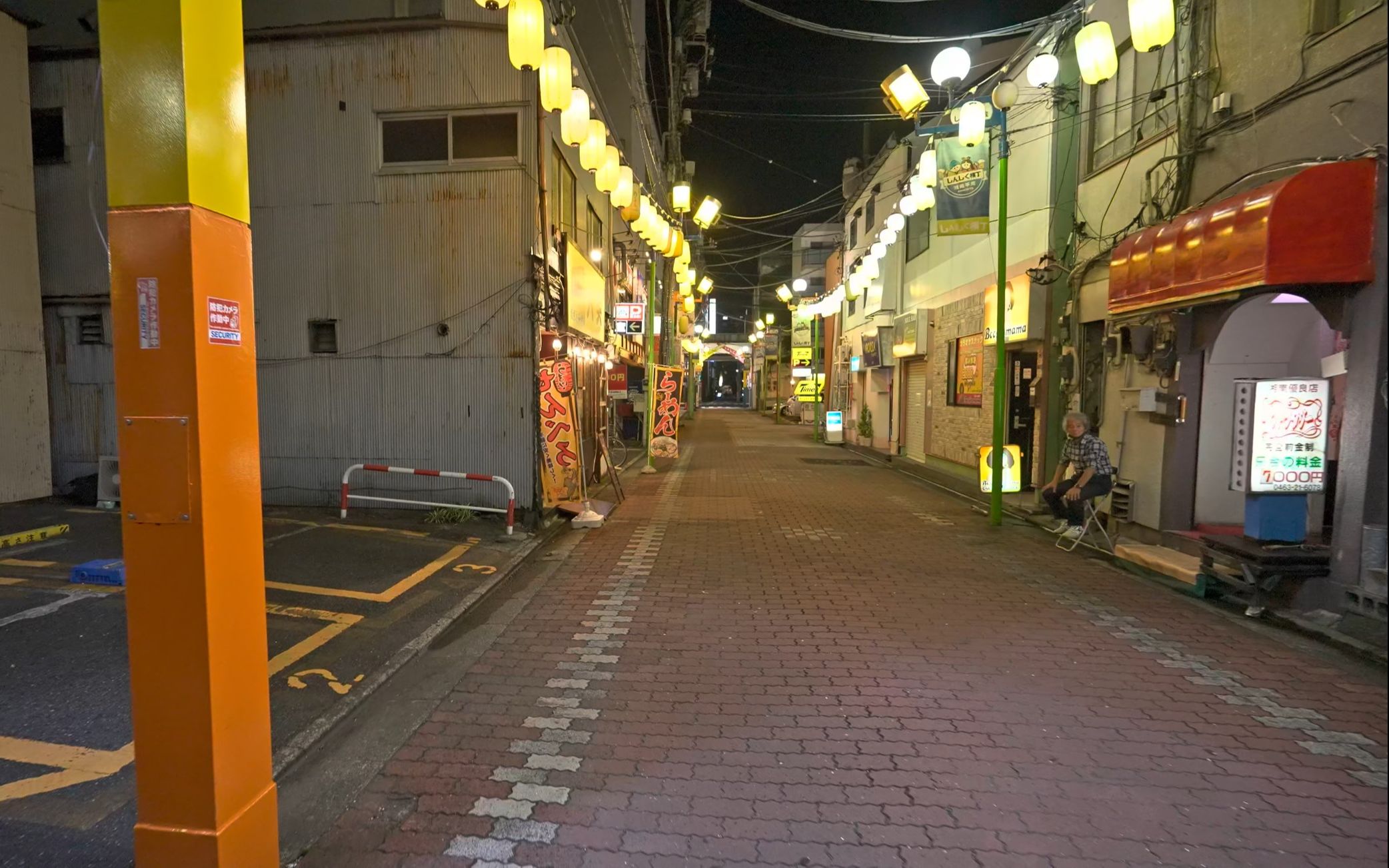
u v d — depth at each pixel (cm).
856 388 2438
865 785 333
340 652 484
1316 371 686
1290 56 604
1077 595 633
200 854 239
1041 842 291
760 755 360
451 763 352
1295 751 365
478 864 277
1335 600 538
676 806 316
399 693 433
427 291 940
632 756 359
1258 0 641
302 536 800
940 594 636
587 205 1334
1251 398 581
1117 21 876
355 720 398
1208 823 305
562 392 988
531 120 920
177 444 236
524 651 502
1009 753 362
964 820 306
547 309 962
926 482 1390
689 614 580
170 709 240
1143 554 709
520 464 940
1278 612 564
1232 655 493
